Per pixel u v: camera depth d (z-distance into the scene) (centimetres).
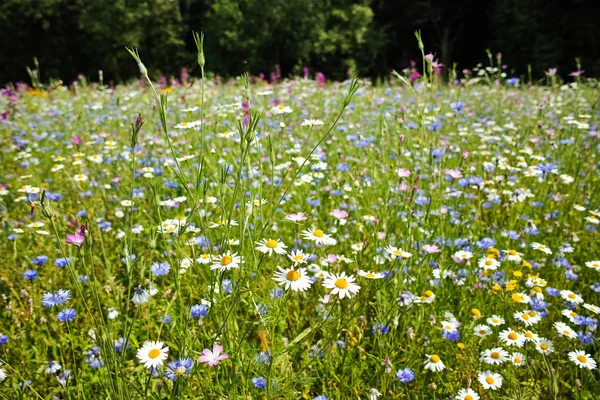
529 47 2116
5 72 2714
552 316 245
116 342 213
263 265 270
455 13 2830
